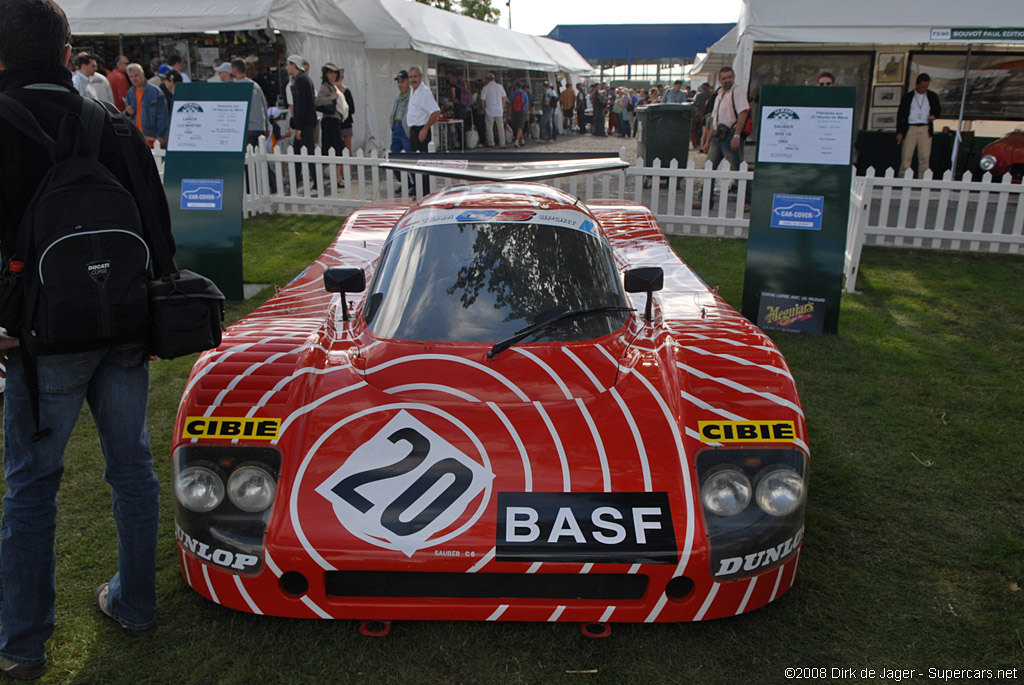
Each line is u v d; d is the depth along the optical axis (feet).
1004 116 42.86
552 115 79.77
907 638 8.07
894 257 26.20
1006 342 17.69
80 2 41.55
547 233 10.59
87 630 7.98
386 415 8.13
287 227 28.96
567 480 7.50
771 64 43.47
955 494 11.04
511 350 9.09
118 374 7.24
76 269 6.42
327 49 43.88
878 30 31.99
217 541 7.37
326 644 7.81
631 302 11.52
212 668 7.48
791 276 18.02
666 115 37.32
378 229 16.83
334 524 7.19
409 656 7.66
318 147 30.68
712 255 25.55
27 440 6.89
